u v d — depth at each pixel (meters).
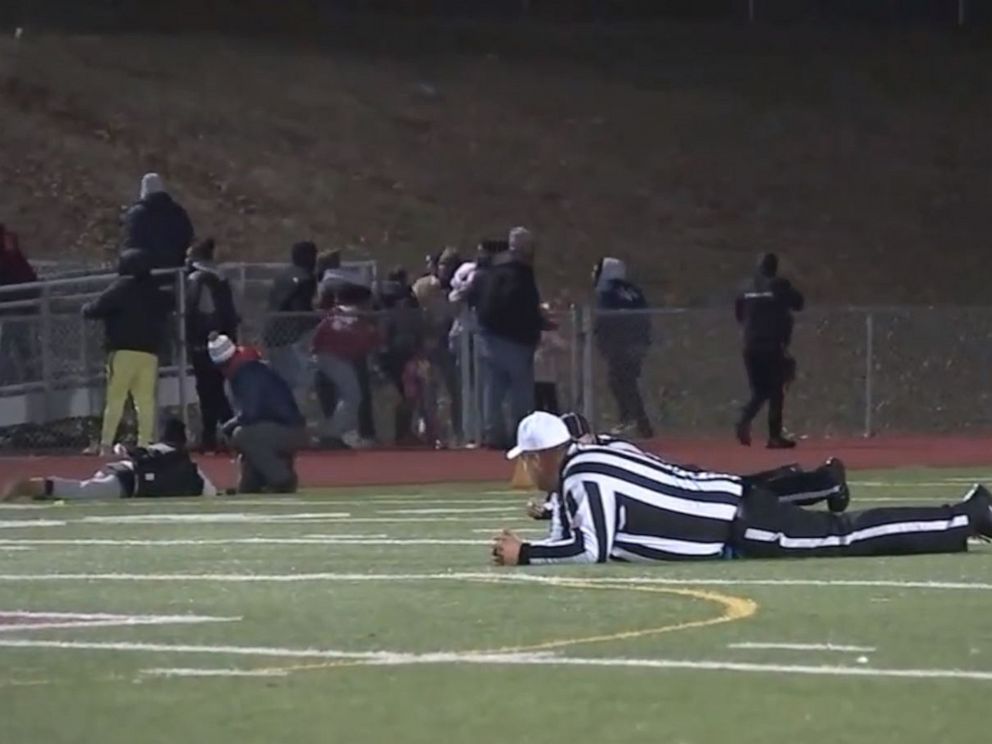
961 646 21.14
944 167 128.38
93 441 68.81
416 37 131.88
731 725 16.73
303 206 111.94
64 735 16.58
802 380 79.19
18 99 114.06
